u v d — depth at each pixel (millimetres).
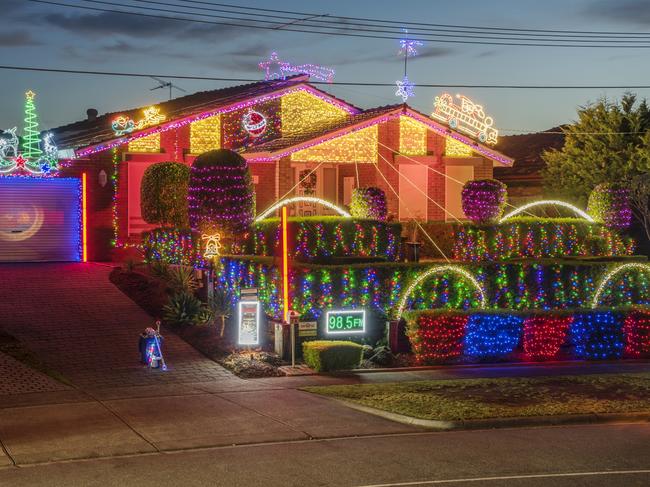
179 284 23516
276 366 19266
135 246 29375
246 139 32219
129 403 15391
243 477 10688
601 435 13516
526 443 12828
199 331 21188
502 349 21047
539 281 23750
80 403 15312
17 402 15258
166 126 30062
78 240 28688
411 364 20141
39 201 28188
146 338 18766
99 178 28859
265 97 32625
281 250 20953
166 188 27141
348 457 11805
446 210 33281
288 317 19969
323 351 18859
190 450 12289
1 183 27703
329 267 21531
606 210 28672
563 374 19203
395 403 15461
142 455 11961
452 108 33031
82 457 11773
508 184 42969
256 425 13820
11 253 27859
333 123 33094
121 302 23188
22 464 11398
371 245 24875
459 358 20594
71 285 24453
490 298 23234
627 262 24766
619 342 21766
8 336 20109
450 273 22734
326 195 33312
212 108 31406
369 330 21594
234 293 22562
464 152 33625
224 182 22625
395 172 32031
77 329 20984
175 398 15898
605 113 37844
